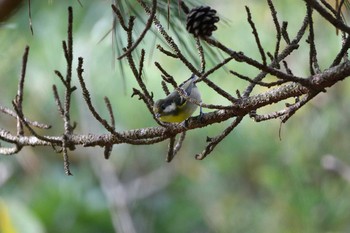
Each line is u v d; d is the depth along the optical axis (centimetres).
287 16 1016
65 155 573
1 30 916
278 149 1117
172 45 443
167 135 536
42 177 1502
